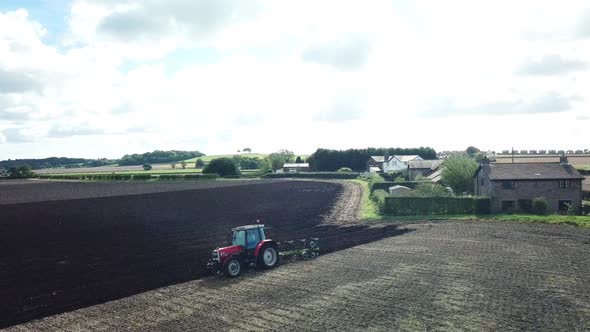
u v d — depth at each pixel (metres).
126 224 48.25
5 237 41.31
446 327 17.89
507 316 18.92
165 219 51.62
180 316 20.38
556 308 19.77
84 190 93.25
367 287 23.62
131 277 27.38
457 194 65.88
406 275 25.81
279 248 32.88
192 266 29.67
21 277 27.91
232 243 28.39
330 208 60.97
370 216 53.28
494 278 24.73
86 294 24.20
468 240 36.16
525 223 44.44
